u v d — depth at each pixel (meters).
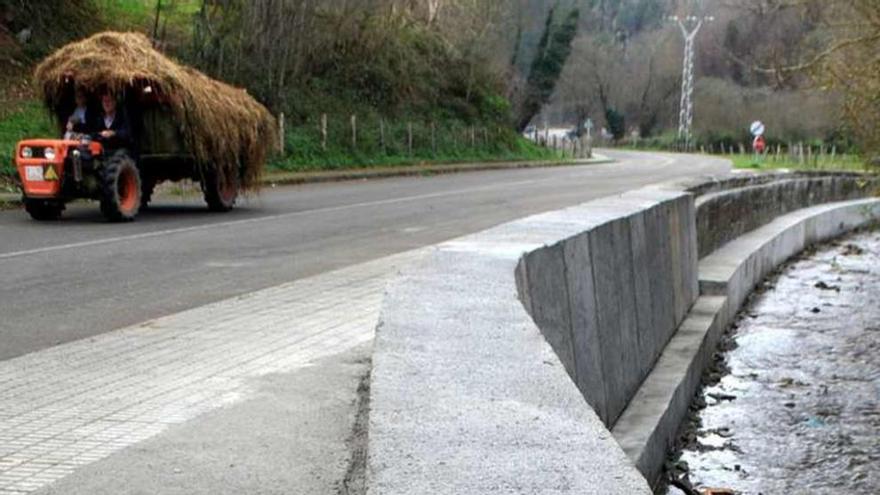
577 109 107.00
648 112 103.50
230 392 5.38
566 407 2.82
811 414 9.23
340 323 7.46
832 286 17.58
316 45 37.81
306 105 36.22
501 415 2.73
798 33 27.42
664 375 8.76
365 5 39.78
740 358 11.62
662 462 7.39
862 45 16.16
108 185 14.94
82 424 4.77
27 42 26.30
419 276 5.00
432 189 26.06
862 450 8.18
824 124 63.09
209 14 33.22
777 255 20.06
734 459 7.88
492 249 5.86
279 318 7.68
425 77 47.50
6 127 22.44
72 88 15.79
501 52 57.47
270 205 19.59
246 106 17.73
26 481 3.96
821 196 28.50
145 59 15.84
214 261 11.35
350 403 5.15
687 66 86.94
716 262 15.23
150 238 13.33
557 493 2.15
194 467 4.12
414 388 3.00
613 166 50.38
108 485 3.91
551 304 5.97
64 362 6.18
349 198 22.02
